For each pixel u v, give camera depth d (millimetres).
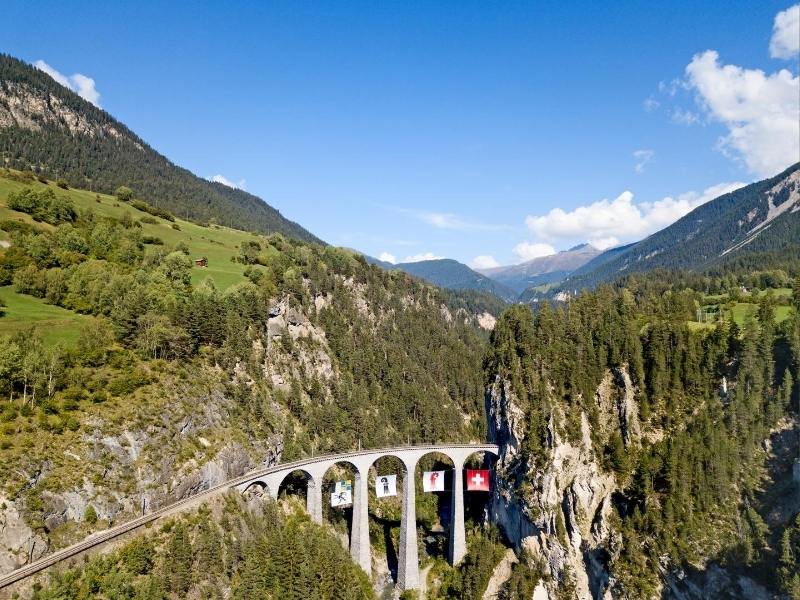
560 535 130125
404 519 141500
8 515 80062
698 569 108750
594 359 145000
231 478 123625
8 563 77125
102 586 81188
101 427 101562
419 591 139625
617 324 149875
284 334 186625
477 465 178250
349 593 113312
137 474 101875
